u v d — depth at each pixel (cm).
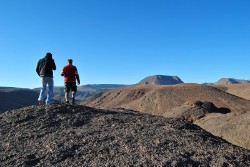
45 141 1056
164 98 9312
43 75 1486
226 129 2839
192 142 1055
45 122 1237
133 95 12962
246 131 2625
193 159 928
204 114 3703
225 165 905
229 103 8556
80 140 1051
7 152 986
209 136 1181
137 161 905
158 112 8706
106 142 1034
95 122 1261
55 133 1129
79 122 1259
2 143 1061
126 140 1045
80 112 1369
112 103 13025
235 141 2608
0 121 1266
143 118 1353
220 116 3306
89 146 1004
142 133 1119
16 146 1031
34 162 921
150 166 879
